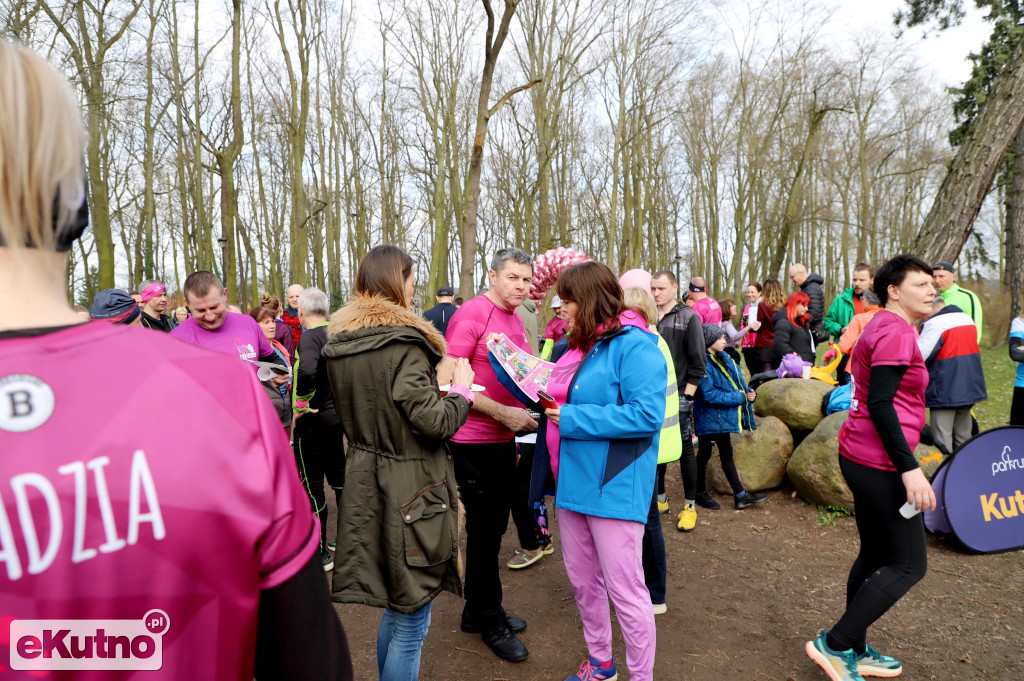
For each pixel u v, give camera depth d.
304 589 0.64
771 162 23.06
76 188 0.58
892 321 2.26
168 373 0.58
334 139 22.20
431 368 2.01
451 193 20.09
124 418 0.54
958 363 4.38
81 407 0.53
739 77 22.39
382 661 2.07
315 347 3.56
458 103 21.02
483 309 2.78
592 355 2.32
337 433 3.76
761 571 3.56
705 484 4.75
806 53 20.62
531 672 2.59
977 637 2.78
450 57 19.55
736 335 7.54
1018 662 2.58
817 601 3.19
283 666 0.64
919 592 3.21
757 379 5.99
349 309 1.99
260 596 0.63
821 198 27.75
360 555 1.92
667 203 31.02
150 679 0.54
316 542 0.66
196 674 0.56
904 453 2.16
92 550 0.52
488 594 2.70
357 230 24.64
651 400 2.12
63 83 0.59
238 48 15.26
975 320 4.84
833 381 5.29
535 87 17.03
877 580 2.29
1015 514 3.62
